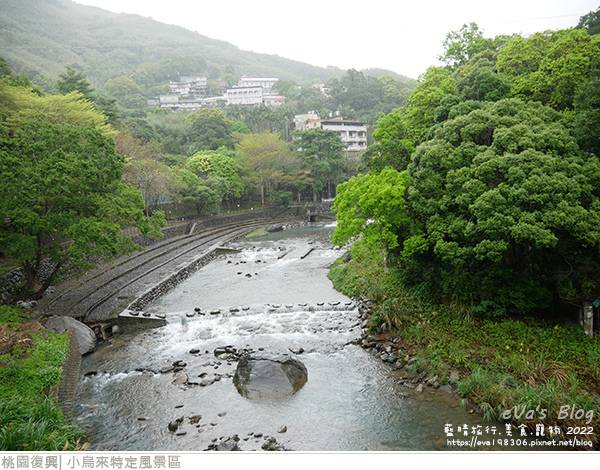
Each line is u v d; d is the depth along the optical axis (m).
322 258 41.09
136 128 70.44
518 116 17.94
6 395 12.62
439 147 19.08
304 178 78.31
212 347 20.47
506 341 16.95
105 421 14.23
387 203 21.17
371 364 17.80
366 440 12.61
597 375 14.05
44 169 20.80
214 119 85.00
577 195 15.20
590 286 16.48
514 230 15.25
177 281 33.59
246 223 65.50
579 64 18.98
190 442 12.80
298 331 22.00
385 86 125.31
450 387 15.31
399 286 24.38
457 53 34.59
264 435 13.07
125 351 20.36
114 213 24.50
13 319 19.38
